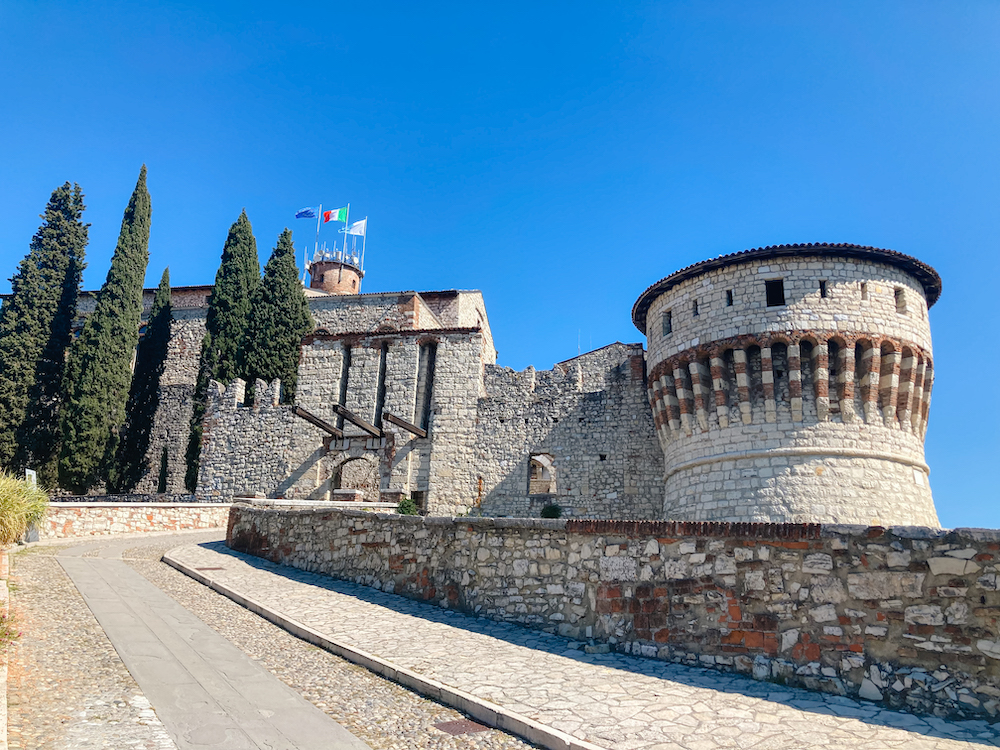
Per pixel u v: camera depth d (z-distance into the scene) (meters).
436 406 38.62
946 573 9.92
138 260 50.50
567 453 35.31
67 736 7.59
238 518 25.30
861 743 8.34
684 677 10.96
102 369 46.53
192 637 12.62
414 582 17.02
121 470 49.16
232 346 48.78
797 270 25.58
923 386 25.92
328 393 41.59
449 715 9.45
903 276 26.22
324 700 9.78
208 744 7.82
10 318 46.81
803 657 10.70
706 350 26.42
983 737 8.53
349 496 37.78
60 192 50.66
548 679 10.70
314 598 16.67
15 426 44.31
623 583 12.88
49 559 20.03
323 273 66.94
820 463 24.00
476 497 36.53
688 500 26.47
